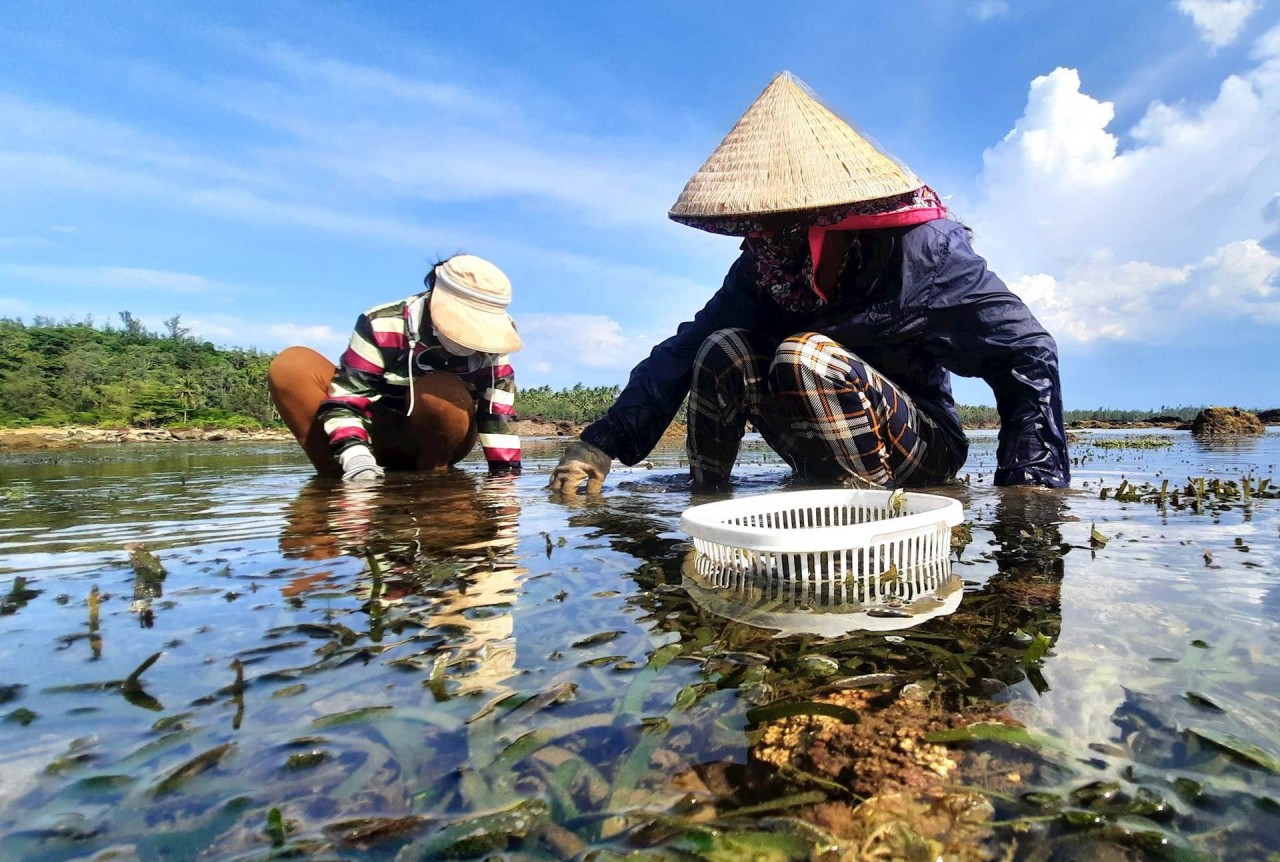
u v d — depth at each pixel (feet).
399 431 17.78
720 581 5.92
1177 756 2.91
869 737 3.12
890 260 10.89
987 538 7.51
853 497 8.10
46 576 6.52
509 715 3.41
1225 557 6.54
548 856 2.38
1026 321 11.23
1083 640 4.28
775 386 11.15
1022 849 2.36
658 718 3.34
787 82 9.95
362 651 4.36
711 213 9.58
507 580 6.06
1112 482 13.42
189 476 18.99
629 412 13.29
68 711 3.58
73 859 2.44
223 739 3.26
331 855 2.43
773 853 2.35
